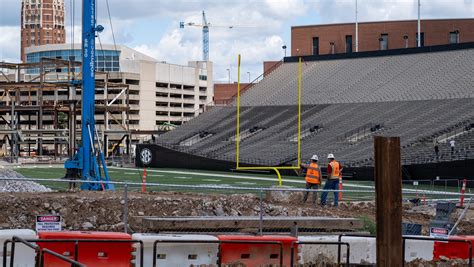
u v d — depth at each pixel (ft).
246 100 283.79
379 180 40.06
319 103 257.34
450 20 320.09
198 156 232.12
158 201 79.87
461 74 237.45
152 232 61.57
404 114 222.28
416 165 175.83
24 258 47.73
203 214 79.92
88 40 107.04
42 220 55.47
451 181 168.66
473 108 207.82
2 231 48.39
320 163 198.59
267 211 84.12
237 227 63.57
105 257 48.44
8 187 107.24
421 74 250.78
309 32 338.75
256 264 50.90
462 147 181.68
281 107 264.52
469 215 88.28
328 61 293.23
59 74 363.56
